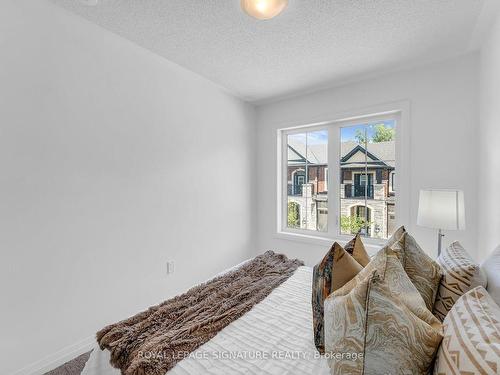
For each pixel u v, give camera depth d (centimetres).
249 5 161
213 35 193
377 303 76
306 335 114
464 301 81
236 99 318
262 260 208
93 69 184
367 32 187
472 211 214
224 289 157
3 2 145
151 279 226
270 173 341
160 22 178
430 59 225
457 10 164
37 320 159
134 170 212
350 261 107
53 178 166
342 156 296
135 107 211
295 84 279
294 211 337
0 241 145
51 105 164
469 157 215
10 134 148
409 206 242
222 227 301
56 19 165
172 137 242
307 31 186
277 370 93
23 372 154
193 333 113
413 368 72
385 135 268
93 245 186
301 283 169
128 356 102
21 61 151
